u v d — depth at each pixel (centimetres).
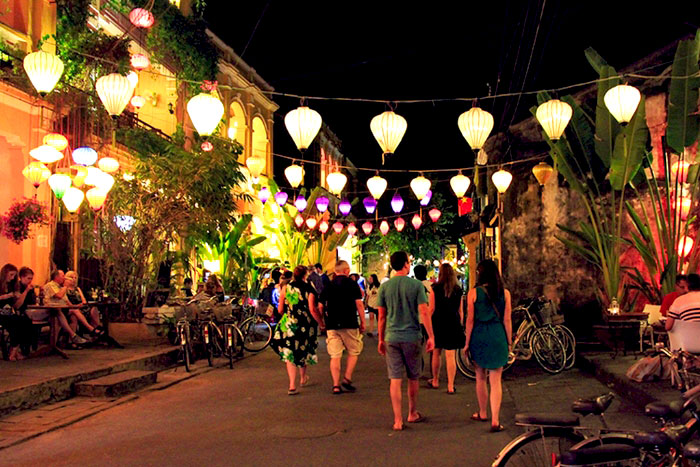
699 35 1080
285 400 902
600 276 1424
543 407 844
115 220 1405
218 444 649
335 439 668
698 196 1246
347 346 978
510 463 405
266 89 2820
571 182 1292
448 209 3516
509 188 1562
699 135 1145
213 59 2059
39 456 610
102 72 1450
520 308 1199
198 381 1089
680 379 777
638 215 1360
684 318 747
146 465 577
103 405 844
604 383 1009
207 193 1495
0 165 1336
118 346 1270
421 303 735
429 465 571
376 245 3894
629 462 366
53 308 1109
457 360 1094
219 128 2234
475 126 997
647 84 1334
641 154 1183
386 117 973
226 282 1936
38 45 1370
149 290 1448
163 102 2009
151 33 1866
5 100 1273
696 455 323
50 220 1350
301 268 985
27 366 995
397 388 720
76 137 1429
